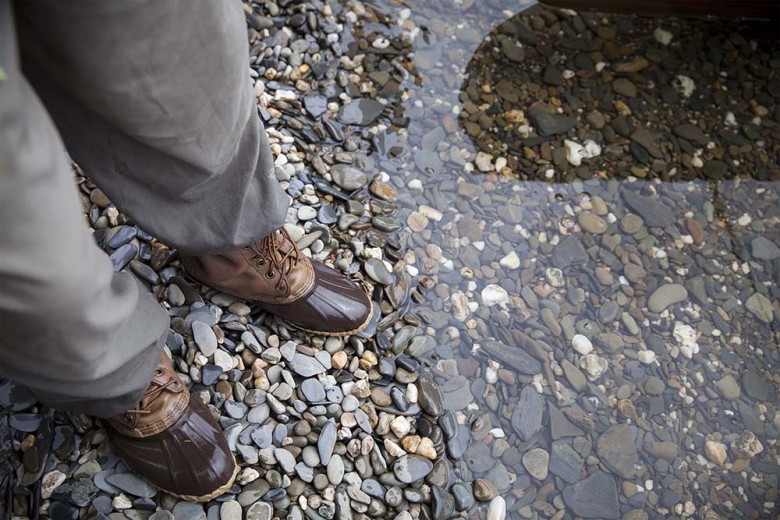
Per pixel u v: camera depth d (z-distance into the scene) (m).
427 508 1.50
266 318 1.61
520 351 1.74
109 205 1.66
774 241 2.00
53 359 0.92
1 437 1.40
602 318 1.83
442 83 2.10
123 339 1.05
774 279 1.95
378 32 2.14
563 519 1.56
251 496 1.41
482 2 2.27
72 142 1.03
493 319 1.78
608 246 1.94
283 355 1.57
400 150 1.96
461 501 1.51
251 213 1.25
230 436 1.45
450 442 1.58
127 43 0.83
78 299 0.84
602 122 2.12
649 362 1.79
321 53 2.06
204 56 0.91
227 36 0.92
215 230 1.21
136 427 1.29
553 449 1.63
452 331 1.74
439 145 2.00
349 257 1.74
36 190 0.73
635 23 2.32
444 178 1.95
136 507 1.37
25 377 0.97
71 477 1.37
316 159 1.86
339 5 2.15
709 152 2.12
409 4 2.21
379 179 1.90
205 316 1.56
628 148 2.09
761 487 1.66
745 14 2.36
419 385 1.63
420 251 1.83
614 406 1.71
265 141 1.17
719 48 2.31
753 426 1.74
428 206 1.90
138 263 1.59
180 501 1.39
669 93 2.20
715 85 2.24
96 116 0.97
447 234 1.87
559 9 2.31
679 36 2.32
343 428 1.52
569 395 1.71
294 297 1.52
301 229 1.73
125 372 1.09
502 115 2.08
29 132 0.72
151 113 0.92
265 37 2.02
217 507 1.39
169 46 0.86
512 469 1.59
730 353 1.83
